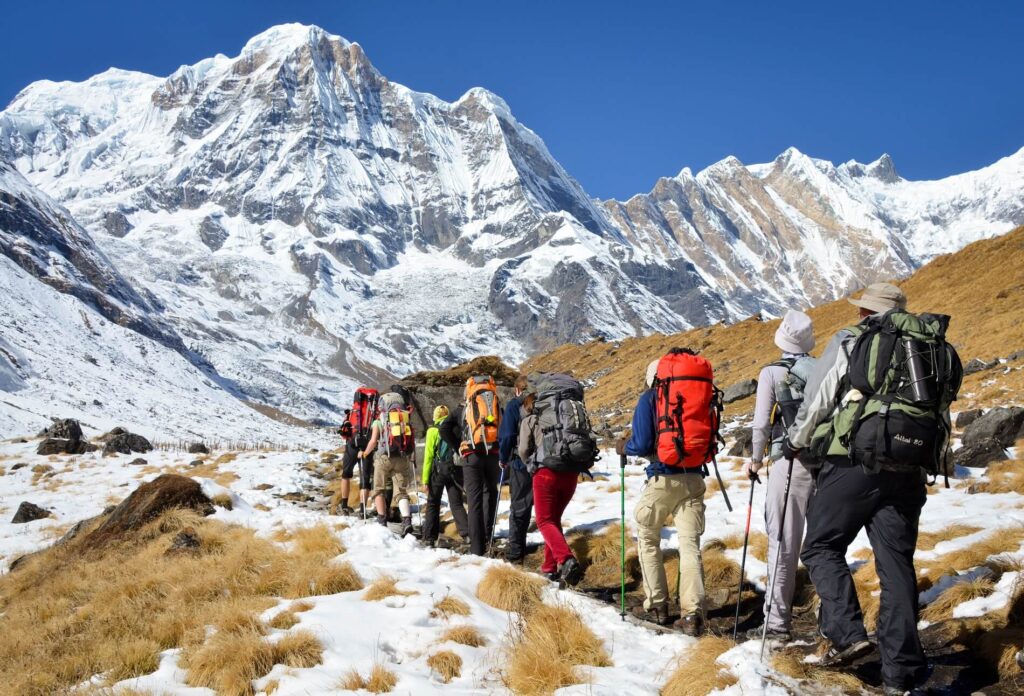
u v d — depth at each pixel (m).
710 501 10.48
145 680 5.79
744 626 6.60
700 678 4.98
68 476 21.61
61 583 9.43
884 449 4.49
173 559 9.35
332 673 5.60
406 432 11.20
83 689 5.62
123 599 7.91
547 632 5.94
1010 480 9.70
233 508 11.47
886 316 4.76
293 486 16.78
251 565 8.51
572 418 7.82
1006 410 11.95
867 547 7.50
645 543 6.75
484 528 9.27
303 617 6.57
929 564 6.70
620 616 6.77
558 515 8.04
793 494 5.84
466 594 7.18
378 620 6.52
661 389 6.59
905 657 4.45
